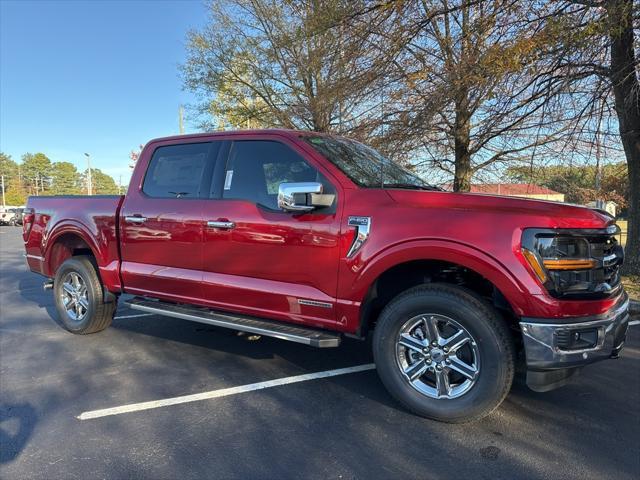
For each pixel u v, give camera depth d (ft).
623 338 10.35
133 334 18.19
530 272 9.41
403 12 27.89
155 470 9.00
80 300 17.81
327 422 10.88
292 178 12.58
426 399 10.71
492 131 33.65
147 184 15.67
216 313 13.97
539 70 25.04
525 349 9.55
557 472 8.80
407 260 10.46
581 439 10.01
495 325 9.84
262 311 12.79
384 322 11.03
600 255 10.09
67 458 9.46
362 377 13.62
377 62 31.07
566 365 9.46
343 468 9.02
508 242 9.57
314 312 11.89
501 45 25.30
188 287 14.16
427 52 31.27
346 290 11.31
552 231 9.46
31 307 23.68
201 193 14.17
